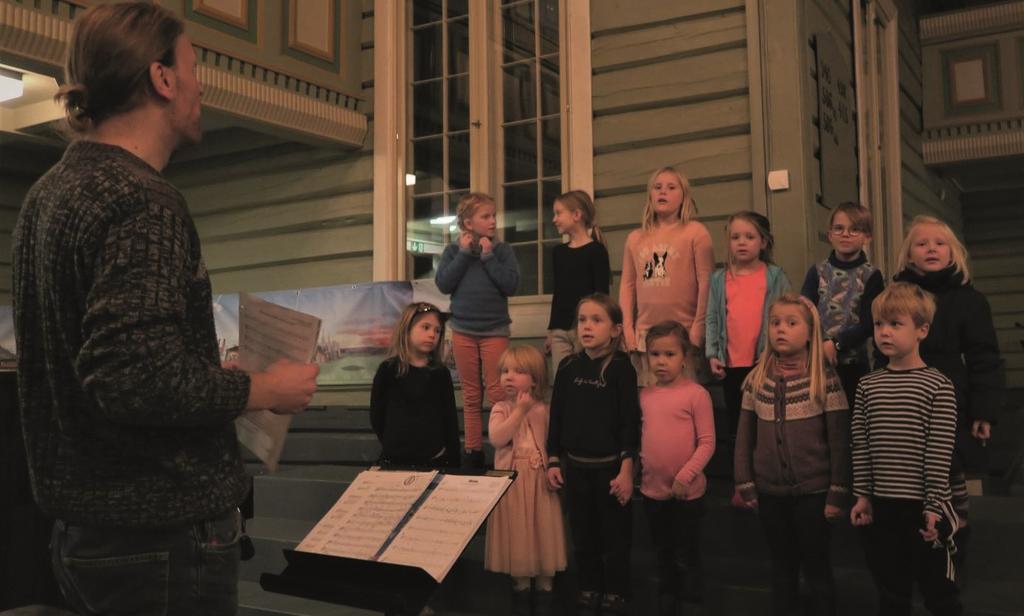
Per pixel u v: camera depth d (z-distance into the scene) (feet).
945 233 9.33
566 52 16.15
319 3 17.03
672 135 14.93
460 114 17.22
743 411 9.46
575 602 10.65
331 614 10.64
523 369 10.43
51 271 3.74
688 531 9.53
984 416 8.89
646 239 12.25
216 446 4.07
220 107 15.01
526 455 10.24
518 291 16.35
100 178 3.77
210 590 4.00
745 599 9.62
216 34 14.89
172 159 20.18
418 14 17.90
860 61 18.47
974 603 8.76
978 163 26.78
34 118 19.08
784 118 13.94
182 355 3.67
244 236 19.26
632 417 9.84
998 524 9.64
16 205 21.98
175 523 3.84
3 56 12.12
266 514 13.76
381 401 11.07
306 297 17.74
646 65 15.25
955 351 9.17
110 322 3.53
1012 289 29.68
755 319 11.02
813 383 8.88
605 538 9.76
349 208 18.02
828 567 8.75
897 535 8.05
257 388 3.99
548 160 16.22
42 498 3.83
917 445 7.97
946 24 26.86
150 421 3.61
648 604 10.22
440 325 11.23
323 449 15.38
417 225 17.56
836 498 8.59
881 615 8.21
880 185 21.01
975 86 26.45
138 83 4.10
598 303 10.22
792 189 13.78
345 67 17.56
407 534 4.92
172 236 3.81
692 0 14.87
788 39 14.02
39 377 3.93
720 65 14.61
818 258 14.24
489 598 10.84
